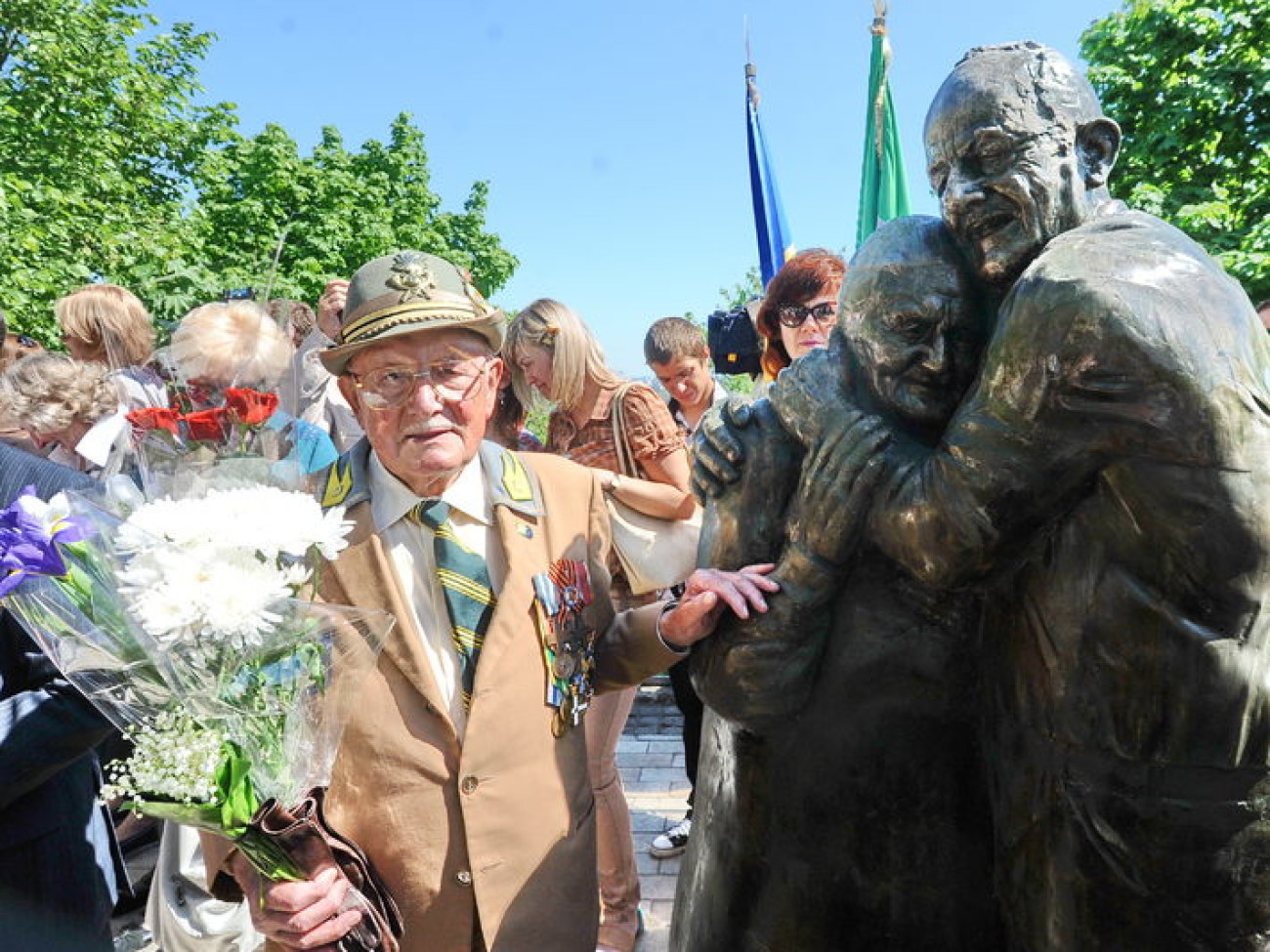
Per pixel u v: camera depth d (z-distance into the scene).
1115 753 1.06
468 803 1.53
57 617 1.27
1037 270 1.02
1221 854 1.04
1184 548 0.98
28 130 12.89
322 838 1.37
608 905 2.82
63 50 13.02
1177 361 0.93
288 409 3.01
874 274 1.19
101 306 3.43
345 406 3.39
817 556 1.25
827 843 1.36
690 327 3.56
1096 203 1.12
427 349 1.53
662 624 1.39
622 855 2.79
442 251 19.98
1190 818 1.04
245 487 1.42
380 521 1.62
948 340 1.17
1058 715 1.11
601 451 2.83
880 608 1.28
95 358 3.47
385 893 1.46
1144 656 1.03
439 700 1.54
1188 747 1.02
